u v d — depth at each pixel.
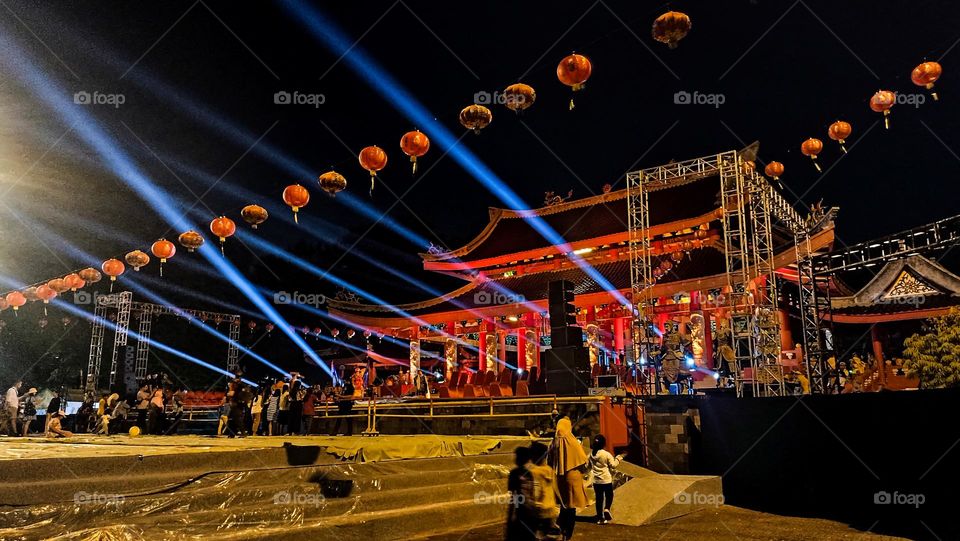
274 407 18.44
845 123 13.05
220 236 15.81
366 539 7.47
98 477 7.15
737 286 22.05
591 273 29.39
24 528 5.91
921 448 9.38
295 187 13.72
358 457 10.88
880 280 29.06
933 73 10.34
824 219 20.64
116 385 33.88
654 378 17.97
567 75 9.78
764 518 10.30
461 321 32.53
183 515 6.59
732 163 17.72
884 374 18.31
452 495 9.49
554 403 15.33
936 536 8.52
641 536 8.77
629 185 19.58
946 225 14.66
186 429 22.92
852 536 8.64
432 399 18.58
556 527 7.75
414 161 12.33
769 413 12.23
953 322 16.83
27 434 19.94
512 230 33.94
